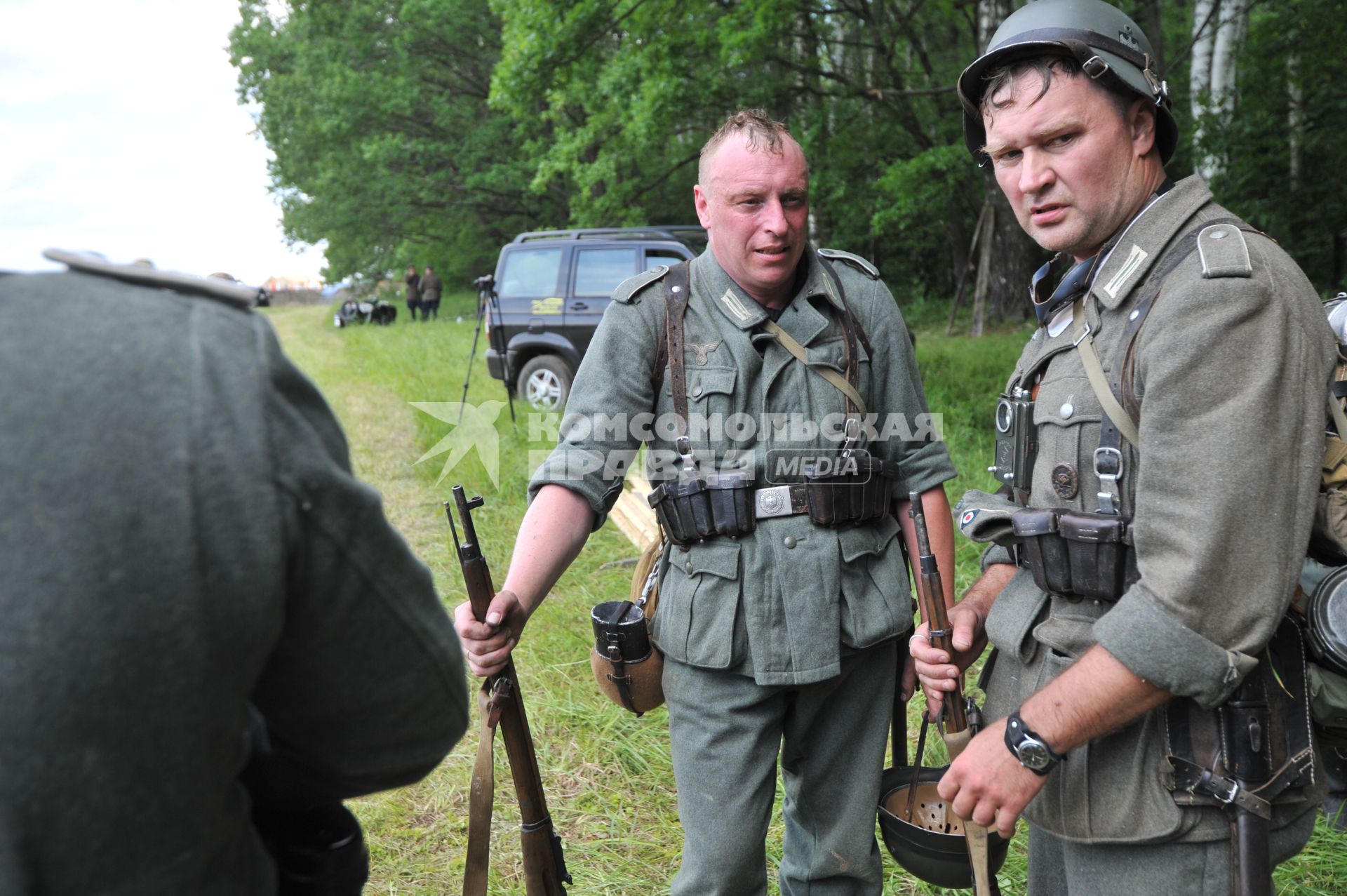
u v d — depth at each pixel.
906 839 1.76
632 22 10.30
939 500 2.07
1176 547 1.25
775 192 1.84
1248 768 1.31
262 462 0.78
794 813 2.09
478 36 22.75
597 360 1.95
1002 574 1.78
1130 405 1.38
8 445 0.72
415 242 27.00
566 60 10.55
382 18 23.33
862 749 2.00
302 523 0.81
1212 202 1.42
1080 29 1.40
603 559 5.01
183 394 0.76
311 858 1.04
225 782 0.83
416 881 2.68
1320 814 2.45
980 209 16.61
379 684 0.91
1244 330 1.25
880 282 2.07
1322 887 2.37
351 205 24.05
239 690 0.80
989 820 1.37
